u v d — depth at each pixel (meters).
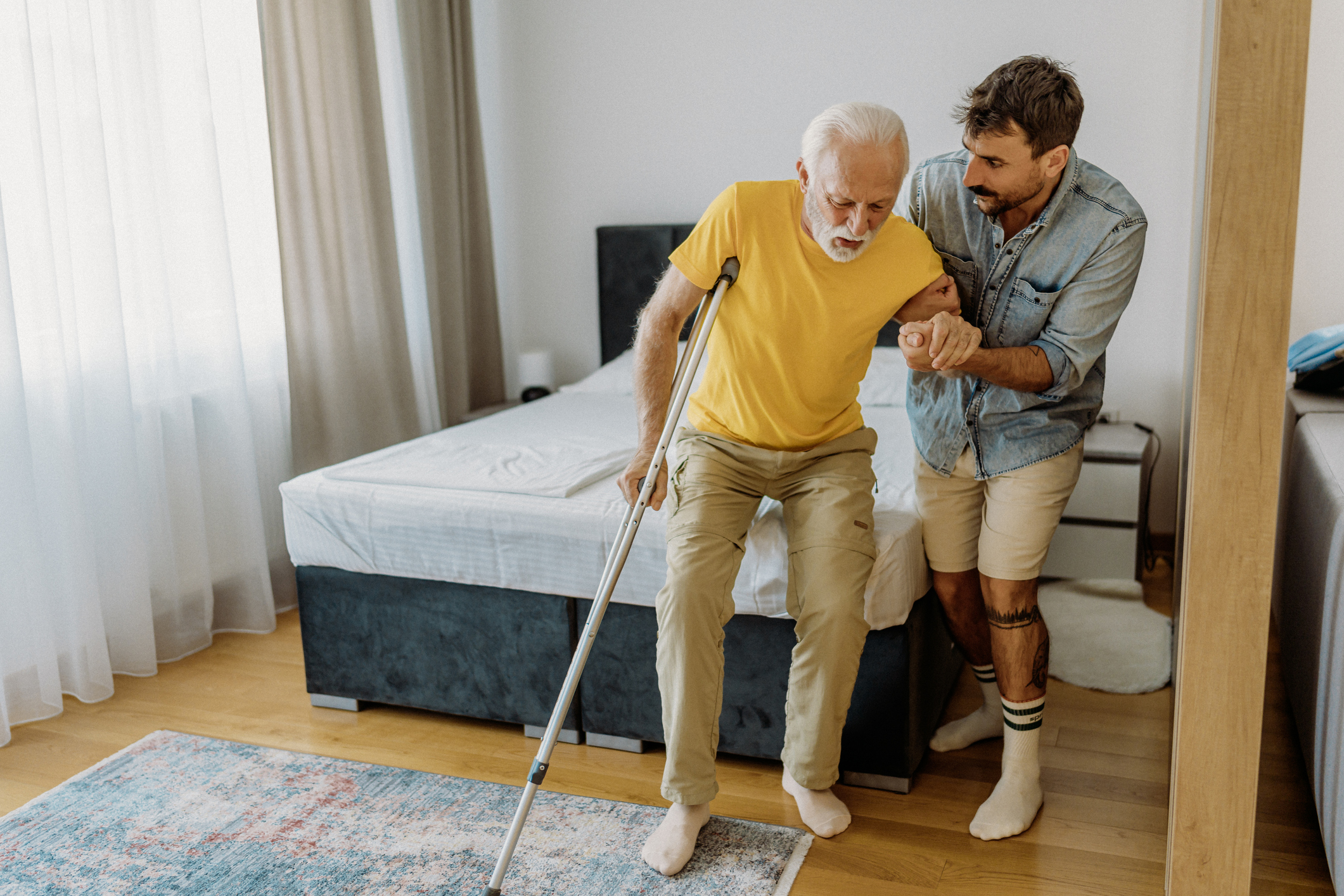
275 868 1.78
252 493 2.87
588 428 2.86
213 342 2.82
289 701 2.47
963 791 1.99
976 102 1.60
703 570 1.74
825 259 1.75
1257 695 1.33
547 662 2.19
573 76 3.89
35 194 2.32
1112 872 1.72
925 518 1.98
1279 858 1.73
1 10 2.27
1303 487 2.06
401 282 3.50
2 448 2.28
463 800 1.99
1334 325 2.97
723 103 3.70
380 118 3.34
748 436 1.88
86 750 2.24
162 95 2.68
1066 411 1.81
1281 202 1.21
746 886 1.70
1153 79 3.15
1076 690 2.41
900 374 3.24
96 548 2.57
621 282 3.88
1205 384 1.27
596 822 1.90
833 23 3.50
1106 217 1.66
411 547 2.23
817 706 1.79
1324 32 2.92
